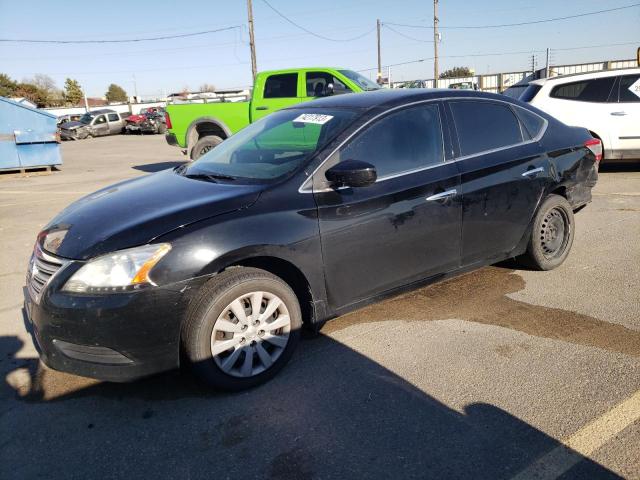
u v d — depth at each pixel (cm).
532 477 233
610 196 793
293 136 373
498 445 255
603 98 916
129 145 2459
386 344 359
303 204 321
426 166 378
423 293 445
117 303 269
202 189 334
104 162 1677
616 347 345
